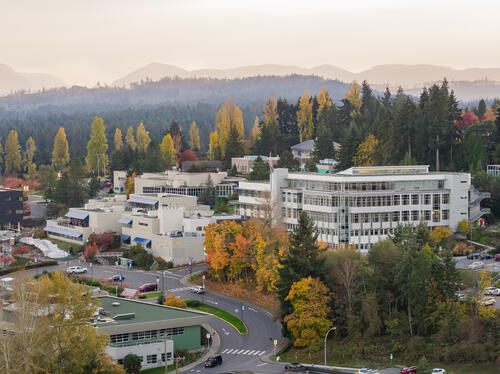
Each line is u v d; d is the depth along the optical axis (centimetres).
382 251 15288
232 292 18988
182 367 13850
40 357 11694
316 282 14738
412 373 12719
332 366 13450
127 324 13975
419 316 14138
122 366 13400
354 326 14488
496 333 13350
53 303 12469
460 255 19612
